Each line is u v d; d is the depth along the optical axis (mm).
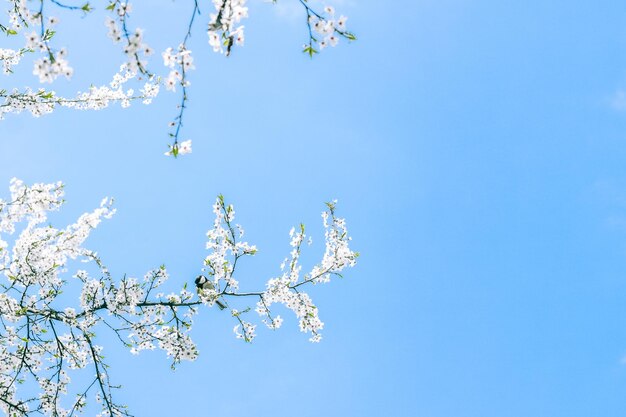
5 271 8305
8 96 9016
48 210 8461
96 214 8781
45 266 8375
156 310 9289
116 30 4094
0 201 8188
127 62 4184
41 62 4059
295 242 9992
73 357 9172
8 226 8242
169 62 4254
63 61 4113
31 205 8320
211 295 9312
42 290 8602
